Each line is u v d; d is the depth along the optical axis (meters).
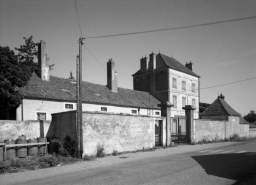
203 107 47.88
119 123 16.58
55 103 22.36
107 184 7.74
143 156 14.77
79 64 14.59
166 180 8.12
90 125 14.76
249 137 35.97
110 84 30.95
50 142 15.63
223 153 15.52
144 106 31.00
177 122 23.48
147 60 40.06
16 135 15.78
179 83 38.69
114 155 15.41
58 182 8.27
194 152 16.41
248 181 7.90
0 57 16.94
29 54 40.06
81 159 13.59
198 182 7.82
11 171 10.55
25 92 20.48
